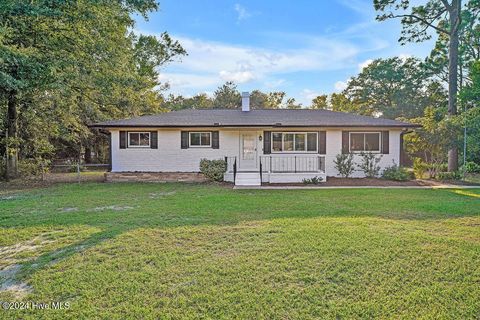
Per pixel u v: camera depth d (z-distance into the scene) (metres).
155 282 3.54
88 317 2.90
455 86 16.98
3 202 8.57
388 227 5.55
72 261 4.15
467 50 24.56
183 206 7.68
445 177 14.15
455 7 16.70
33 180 14.65
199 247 4.62
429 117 15.43
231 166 14.52
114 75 14.03
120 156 14.45
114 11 12.98
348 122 14.41
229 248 4.55
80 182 13.68
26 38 11.80
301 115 16.20
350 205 7.77
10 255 4.45
